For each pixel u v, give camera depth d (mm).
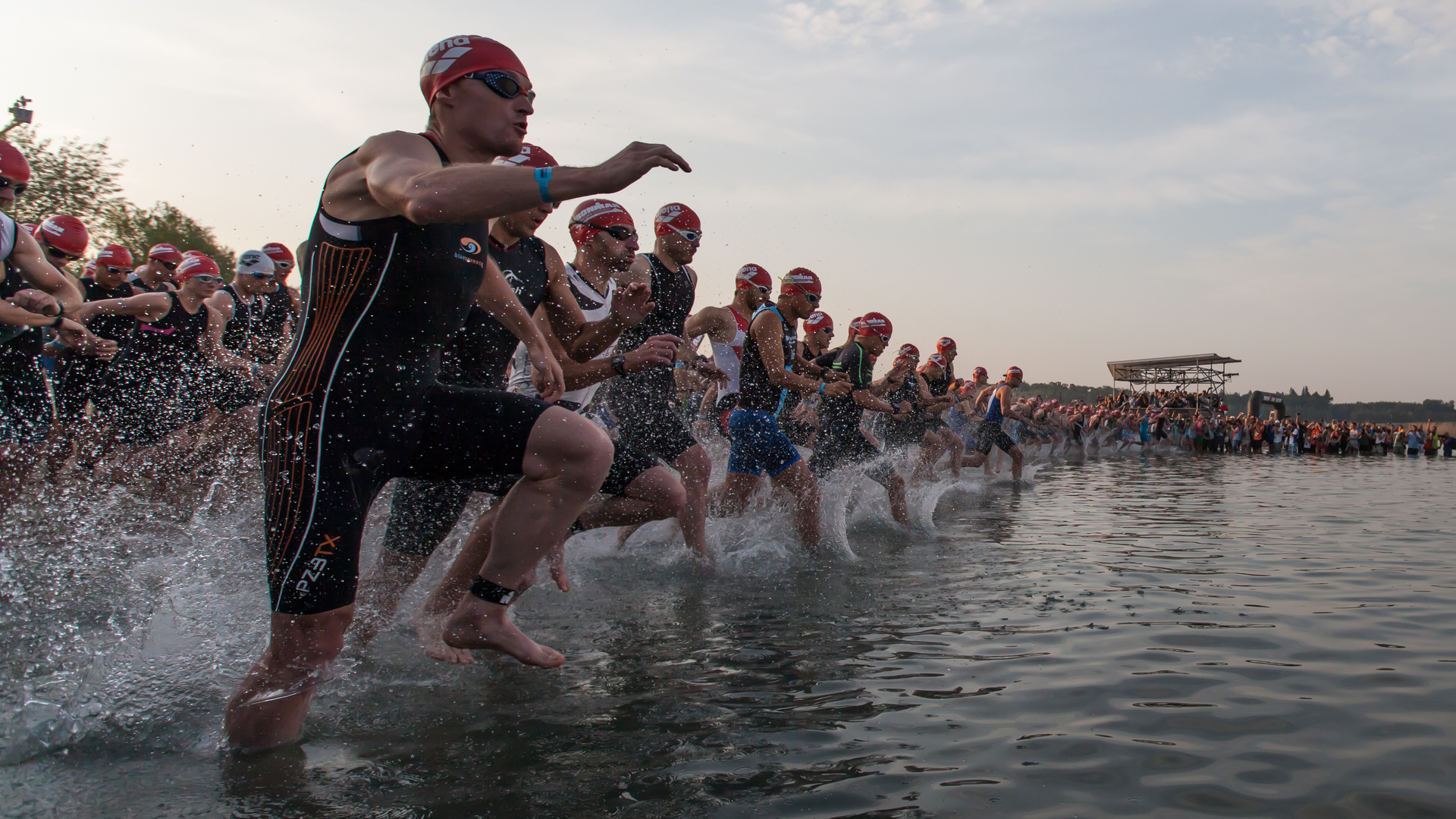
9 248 4223
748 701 2330
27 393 4215
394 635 2965
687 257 4254
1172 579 4176
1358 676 2633
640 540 4984
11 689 2242
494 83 2111
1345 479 12930
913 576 4168
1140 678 2576
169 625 2645
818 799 1743
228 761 1892
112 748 1939
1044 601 3611
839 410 6340
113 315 5277
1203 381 41219
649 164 1692
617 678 2516
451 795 1731
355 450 2033
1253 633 3123
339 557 2000
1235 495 9430
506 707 2260
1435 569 4555
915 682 2504
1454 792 1813
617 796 1738
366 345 2021
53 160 17828
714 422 7656
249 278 6000
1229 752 2023
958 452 10586
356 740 2020
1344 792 1812
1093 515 7090
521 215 2986
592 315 3754
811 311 5270
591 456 2291
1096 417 24125
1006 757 1979
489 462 2266
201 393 5496
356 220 1979
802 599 3607
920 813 1688
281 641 1976
